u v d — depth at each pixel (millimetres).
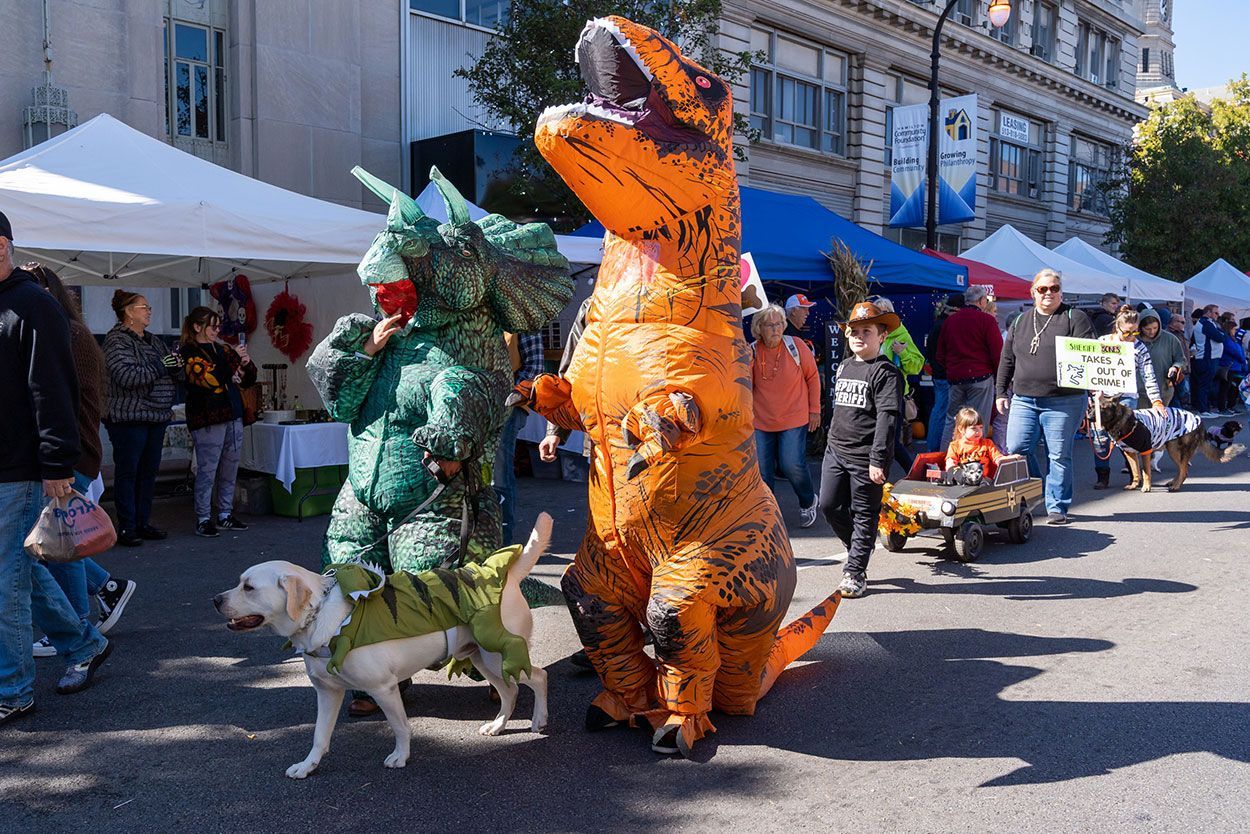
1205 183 29062
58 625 4402
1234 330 18844
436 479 3857
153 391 7312
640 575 3799
